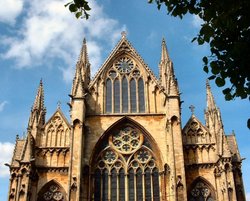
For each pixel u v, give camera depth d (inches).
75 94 2623.0
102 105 2748.5
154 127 2652.6
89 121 2672.2
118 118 2682.1
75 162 2388.0
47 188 2434.8
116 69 2910.9
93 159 2561.5
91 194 2443.4
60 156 2532.0
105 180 2504.9
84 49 2974.9
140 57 2938.0
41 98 2751.0
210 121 2628.0
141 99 2795.3
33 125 2600.9
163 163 2513.5
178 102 2568.9
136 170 2529.5
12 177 2358.5
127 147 2610.7
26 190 2281.0
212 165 2470.5
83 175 2463.1
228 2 698.2
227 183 2276.1
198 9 767.7
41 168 2474.2
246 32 692.1
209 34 736.3
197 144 2544.3
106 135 2647.6
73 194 2288.4
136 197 2443.4
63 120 2655.0
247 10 689.6
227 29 719.7
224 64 713.0
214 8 729.0
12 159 2439.7
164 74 2783.0
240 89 707.4
